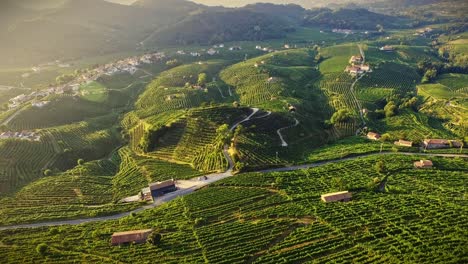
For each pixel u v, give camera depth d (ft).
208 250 313.73
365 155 535.19
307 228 330.54
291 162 510.99
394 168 462.19
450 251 285.64
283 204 382.83
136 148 645.92
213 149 547.08
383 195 392.68
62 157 611.47
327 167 478.59
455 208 354.33
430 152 543.80
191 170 510.99
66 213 414.00
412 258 280.31
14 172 535.19
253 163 500.74
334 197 385.50
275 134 602.03
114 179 523.29
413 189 406.82
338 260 283.79
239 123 618.85
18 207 436.35
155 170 519.19
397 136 624.59
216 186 441.27
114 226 370.73
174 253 312.09
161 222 367.04
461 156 526.57
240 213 375.04
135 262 303.68
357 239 309.63
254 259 298.56
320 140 629.10
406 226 325.01
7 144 599.16
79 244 338.34
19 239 356.38
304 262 286.87
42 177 540.52
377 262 279.28
